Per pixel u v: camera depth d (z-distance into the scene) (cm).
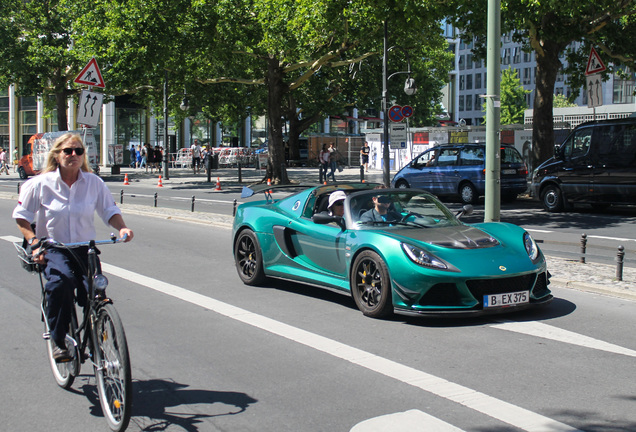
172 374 504
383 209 742
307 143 5500
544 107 2130
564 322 650
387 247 651
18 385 486
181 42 2547
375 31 2270
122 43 2592
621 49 2161
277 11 2317
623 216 1684
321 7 1947
